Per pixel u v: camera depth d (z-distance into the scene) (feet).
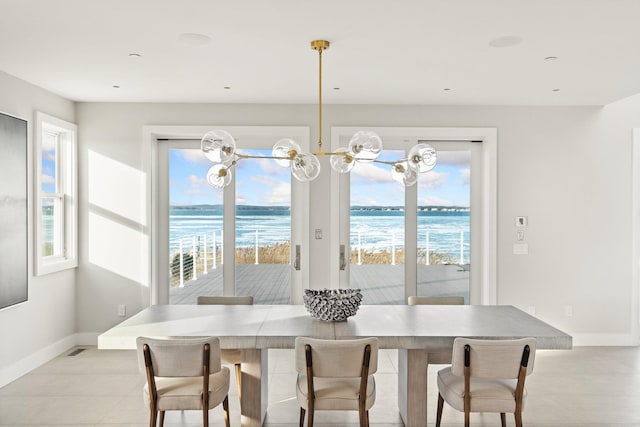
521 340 8.68
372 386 9.37
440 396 10.30
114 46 11.00
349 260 17.87
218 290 17.83
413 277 17.98
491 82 14.08
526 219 17.35
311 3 8.71
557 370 14.64
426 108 17.24
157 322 10.46
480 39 10.53
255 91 15.28
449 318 10.91
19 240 13.60
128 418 11.16
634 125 17.37
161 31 10.07
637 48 11.10
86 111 16.96
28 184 14.15
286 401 12.19
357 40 10.60
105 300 17.10
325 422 10.99
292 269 17.75
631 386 13.32
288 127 17.11
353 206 17.84
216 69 12.84
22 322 14.01
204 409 8.83
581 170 17.33
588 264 17.42
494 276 17.30
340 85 14.48
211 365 8.84
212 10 9.01
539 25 9.74
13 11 9.05
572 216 17.38
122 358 15.58
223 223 17.78
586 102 16.70
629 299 17.42
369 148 9.39
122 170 17.03
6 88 13.24
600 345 17.38
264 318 10.83
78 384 13.30
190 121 17.10
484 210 17.71
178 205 17.80
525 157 17.30
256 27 9.85
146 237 17.07
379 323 10.41
